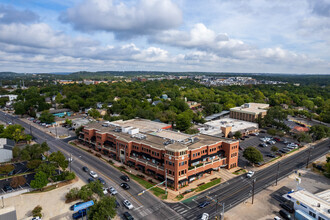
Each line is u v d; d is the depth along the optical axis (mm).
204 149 109625
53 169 97875
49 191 92812
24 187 94562
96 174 104938
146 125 154000
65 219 75375
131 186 97500
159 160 103062
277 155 138875
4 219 66688
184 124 178000
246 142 164750
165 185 96188
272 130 176375
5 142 129750
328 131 169875
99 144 136375
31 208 81312
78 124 180750
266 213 81000
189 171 100000
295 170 117812
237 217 78312
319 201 80812
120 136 125250
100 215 67625
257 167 121250
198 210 81812
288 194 85750
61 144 150125
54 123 197375
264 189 98000
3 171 100625
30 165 104688
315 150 148875
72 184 98375
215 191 95562
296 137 168750
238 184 102000
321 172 115312
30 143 149500
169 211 80812
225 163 117250
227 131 166750
